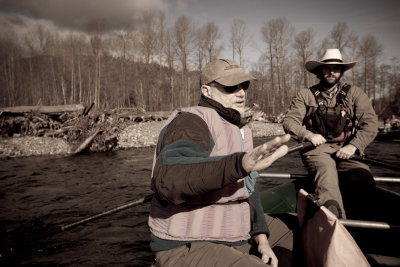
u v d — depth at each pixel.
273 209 2.69
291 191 2.93
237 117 1.17
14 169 8.52
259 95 38.47
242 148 1.18
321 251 1.24
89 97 33.34
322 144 2.57
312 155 2.56
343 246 1.12
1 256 2.49
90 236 3.71
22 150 11.73
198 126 0.97
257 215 1.36
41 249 3.31
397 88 40.25
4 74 35.53
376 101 42.50
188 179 0.80
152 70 35.75
